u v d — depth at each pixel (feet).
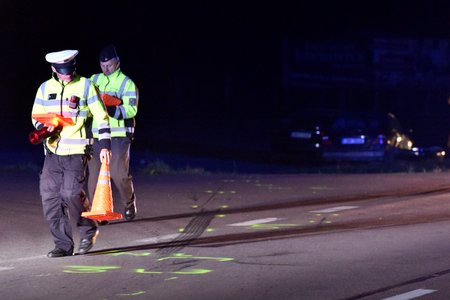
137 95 84.23
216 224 85.46
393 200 102.58
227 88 333.21
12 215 91.25
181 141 255.70
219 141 259.60
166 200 103.35
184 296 54.95
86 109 68.44
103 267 64.44
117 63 84.07
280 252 69.51
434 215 90.07
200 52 341.21
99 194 67.87
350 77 316.40
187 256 68.39
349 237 76.48
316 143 190.19
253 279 59.62
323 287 57.06
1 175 134.92
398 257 66.90
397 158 190.70
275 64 341.82
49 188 68.54
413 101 323.16
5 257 68.95
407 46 319.27
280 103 333.83
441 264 64.08
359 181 125.39
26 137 245.86
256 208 96.84
